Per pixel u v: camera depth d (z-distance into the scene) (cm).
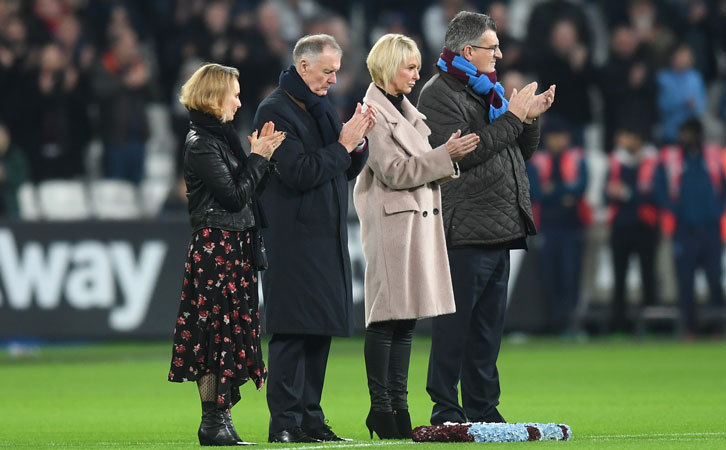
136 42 7700
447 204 2908
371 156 2812
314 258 2759
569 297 6825
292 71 2806
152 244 6288
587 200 6950
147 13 7912
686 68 7650
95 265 6256
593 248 7012
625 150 6856
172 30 7731
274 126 2766
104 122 7244
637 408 3753
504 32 7669
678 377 4884
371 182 2870
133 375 5197
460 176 2897
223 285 2614
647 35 7812
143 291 6269
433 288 2825
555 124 6800
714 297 6925
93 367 5597
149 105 7838
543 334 7175
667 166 6819
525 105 2891
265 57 7344
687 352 6138
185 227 6322
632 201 6819
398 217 2811
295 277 2752
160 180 7694
